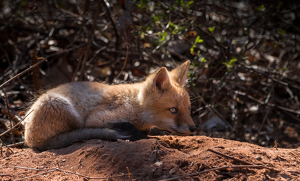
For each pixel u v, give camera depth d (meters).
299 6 10.67
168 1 9.59
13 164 4.12
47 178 3.70
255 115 9.40
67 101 5.03
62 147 4.82
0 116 7.23
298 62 11.83
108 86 5.76
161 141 4.59
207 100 9.09
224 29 9.84
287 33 11.24
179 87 5.48
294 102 10.25
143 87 5.41
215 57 8.87
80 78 8.39
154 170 3.63
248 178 3.51
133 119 5.36
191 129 5.12
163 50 9.77
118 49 10.36
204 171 3.50
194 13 9.07
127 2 8.68
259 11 8.69
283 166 3.81
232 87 9.20
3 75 9.01
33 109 4.86
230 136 8.12
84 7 9.20
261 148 4.41
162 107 5.23
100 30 10.79
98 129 4.81
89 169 3.86
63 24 11.48
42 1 11.15
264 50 11.49
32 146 4.94
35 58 7.17
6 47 10.34
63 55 10.39
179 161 3.76
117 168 3.78
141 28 8.38
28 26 11.09
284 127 9.38
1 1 12.04
